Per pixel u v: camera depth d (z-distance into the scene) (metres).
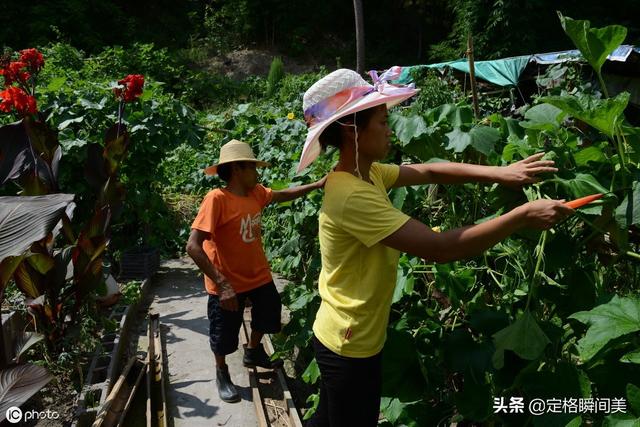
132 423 3.37
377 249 1.83
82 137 6.05
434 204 2.76
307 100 1.88
